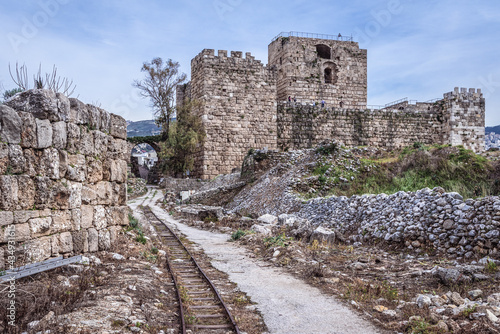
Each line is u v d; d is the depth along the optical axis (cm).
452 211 1412
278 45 5834
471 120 5744
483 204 1326
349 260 1391
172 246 1792
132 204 3994
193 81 5188
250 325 817
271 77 5100
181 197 4269
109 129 1350
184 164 5044
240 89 4991
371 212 1797
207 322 832
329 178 2856
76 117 1131
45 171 988
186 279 1184
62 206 1042
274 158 3869
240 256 1587
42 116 988
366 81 5872
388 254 1467
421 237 1453
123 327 715
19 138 920
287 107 5212
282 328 802
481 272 1060
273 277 1221
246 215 3034
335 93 5750
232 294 1038
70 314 734
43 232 966
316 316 867
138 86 5941
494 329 709
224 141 4919
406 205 1627
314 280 1166
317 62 5688
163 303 906
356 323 825
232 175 4281
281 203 2748
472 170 2378
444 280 1039
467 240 1305
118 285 929
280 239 1723
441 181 2392
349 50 5828
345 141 5422
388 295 973
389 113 5616
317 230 1758
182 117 5066
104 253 1191
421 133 5728
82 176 1143
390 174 2738
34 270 888
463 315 802
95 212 1210
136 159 6831
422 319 805
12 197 882
